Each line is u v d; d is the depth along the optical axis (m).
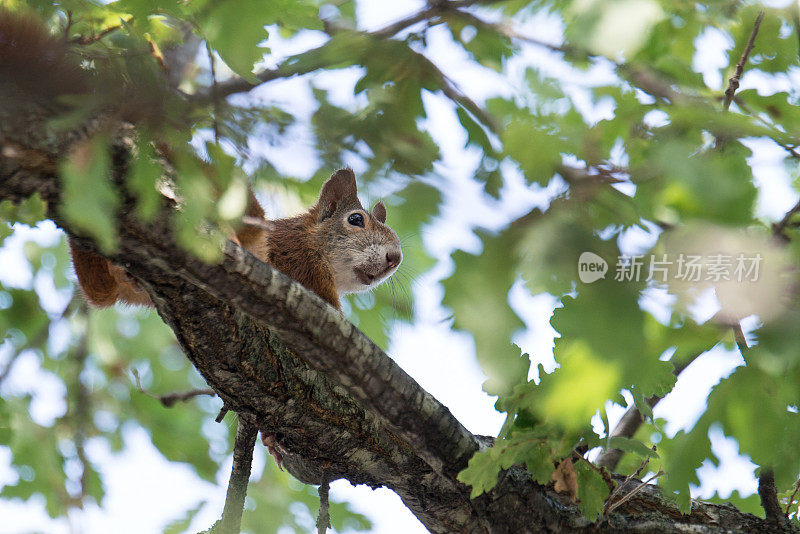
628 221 3.77
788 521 7.42
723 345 4.57
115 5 4.98
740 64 5.35
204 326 6.08
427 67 5.20
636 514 7.55
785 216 4.14
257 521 11.57
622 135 4.99
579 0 4.07
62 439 12.07
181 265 5.43
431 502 7.50
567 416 3.96
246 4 4.47
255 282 5.71
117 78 4.34
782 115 5.48
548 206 3.65
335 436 7.08
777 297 3.49
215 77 4.48
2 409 11.09
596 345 3.36
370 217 11.48
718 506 7.70
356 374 6.34
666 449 6.56
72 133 4.70
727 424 4.55
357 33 5.21
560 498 7.58
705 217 3.36
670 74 5.21
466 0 5.20
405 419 6.68
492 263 3.42
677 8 5.45
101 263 8.44
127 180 4.59
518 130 3.86
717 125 4.21
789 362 3.75
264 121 4.54
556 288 3.85
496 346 3.40
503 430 5.64
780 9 5.41
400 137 4.89
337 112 4.77
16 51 4.80
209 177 4.83
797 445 4.51
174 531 10.03
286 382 6.68
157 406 12.92
